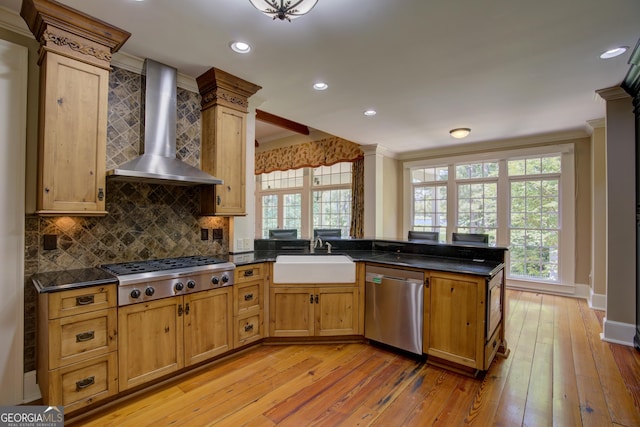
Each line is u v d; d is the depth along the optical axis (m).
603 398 2.19
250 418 1.97
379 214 5.79
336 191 6.57
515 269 5.32
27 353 2.10
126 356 2.08
